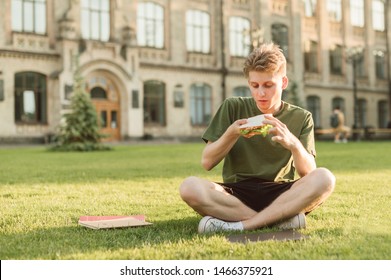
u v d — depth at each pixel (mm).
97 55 39094
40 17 37875
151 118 43188
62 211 7504
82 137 29984
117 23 40906
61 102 37281
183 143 41125
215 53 47062
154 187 10586
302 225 5715
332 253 4570
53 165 17172
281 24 51344
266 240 5070
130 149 29609
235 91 48062
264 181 6078
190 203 5734
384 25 60938
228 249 4715
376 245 4859
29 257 4641
